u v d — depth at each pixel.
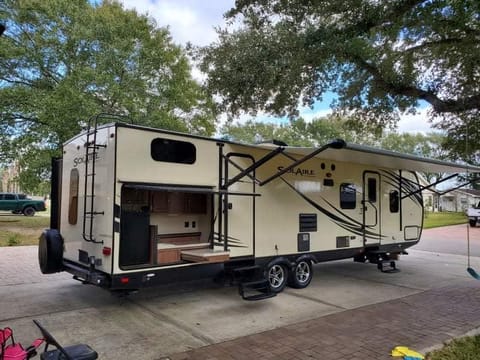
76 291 6.22
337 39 5.78
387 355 3.77
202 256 5.06
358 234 7.88
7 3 15.02
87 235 5.01
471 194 24.98
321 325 4.68
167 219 5.83
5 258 9.04
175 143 5.16
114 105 14.20
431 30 6.45
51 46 14.87
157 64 15.40
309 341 4.14
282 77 6.82
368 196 8.16
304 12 6.19
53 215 6.32
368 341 4.15
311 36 5.89
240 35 7.19
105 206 4.66
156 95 15.48
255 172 6.12
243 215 5.91
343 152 6.04
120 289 4.59
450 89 7.00
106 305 5.50
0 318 4.85
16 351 2.86
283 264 6.45
